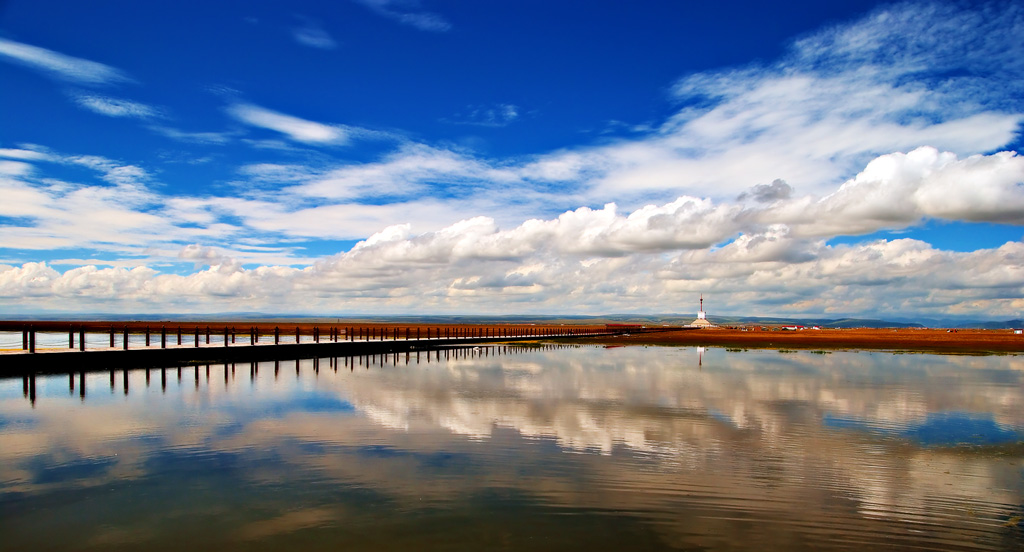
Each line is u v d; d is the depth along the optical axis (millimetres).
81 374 28906
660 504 10562
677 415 18812
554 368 35406
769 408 20328
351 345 48312
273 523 9578
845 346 63812
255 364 36562
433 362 40125
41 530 9328
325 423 17031
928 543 9109
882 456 13984
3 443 14484
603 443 14859
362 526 9461
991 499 11070
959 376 31719
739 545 8922
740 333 117875
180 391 23469
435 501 10570
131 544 8875
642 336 94125
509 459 13266
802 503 10727
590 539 9039
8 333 80250
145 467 12539
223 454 13547
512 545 8805
